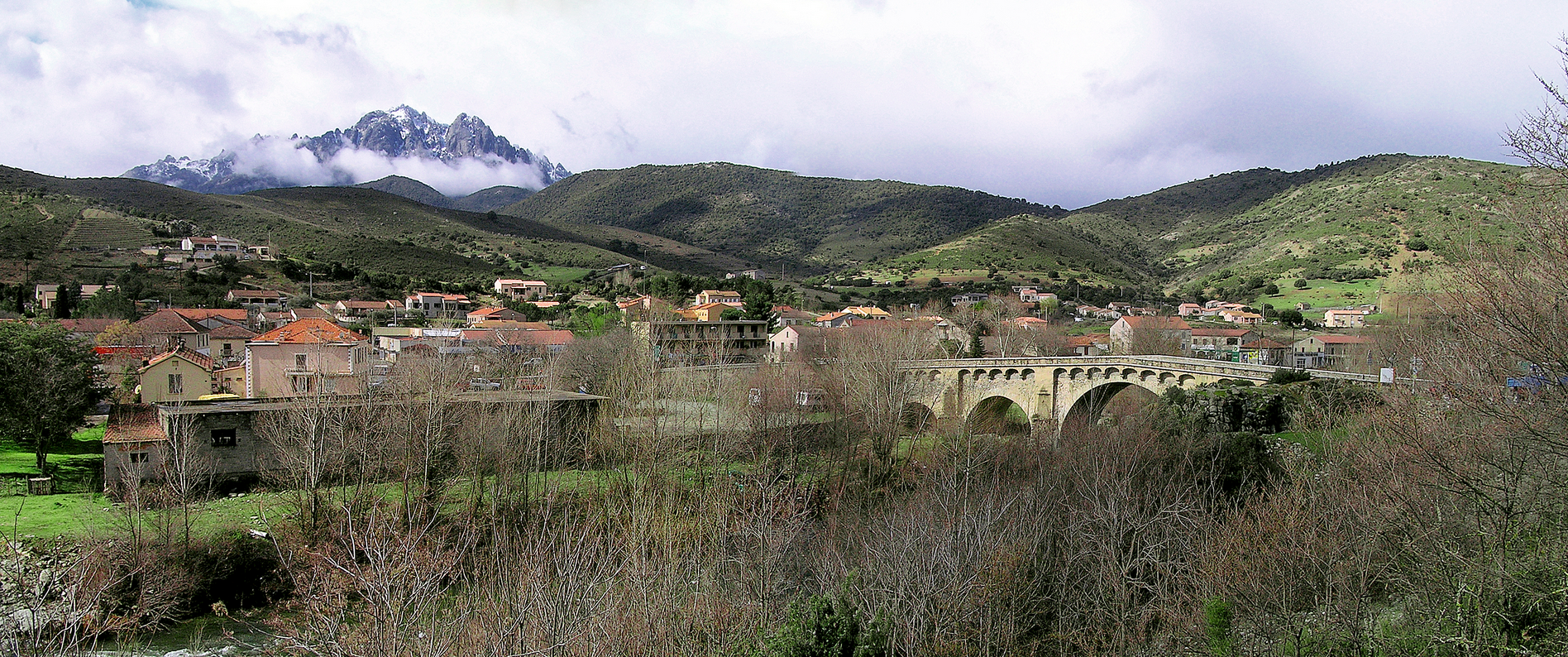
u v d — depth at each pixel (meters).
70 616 26.02
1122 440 41.59
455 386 54.59
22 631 25.73
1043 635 28.39
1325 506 28.16
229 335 86.19
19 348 47.06
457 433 47.81
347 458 43.66
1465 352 22.84
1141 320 111.62
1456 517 22.78
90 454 52.31
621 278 158.00
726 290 146.88
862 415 57.28
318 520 39.59
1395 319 49.31
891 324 91.06
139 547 33.47
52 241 141.50
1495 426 20.94
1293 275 148.00
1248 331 106.94
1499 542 20.22
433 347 70.12
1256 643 23.00
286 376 60.94
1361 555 23.28
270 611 34.53
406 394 46.31
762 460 48.28
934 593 26.06
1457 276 22.75
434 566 26.92
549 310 130.62
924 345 85.25
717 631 24.75
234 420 46.69
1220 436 42.34
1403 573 23.89
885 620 21.36
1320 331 104.88
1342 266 142.50
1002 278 179.62
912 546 28.98
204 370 62.31
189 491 38.88
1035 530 32.09
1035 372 70.44
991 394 74.25
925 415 65.44
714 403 59.47
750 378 65.31
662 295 140.75
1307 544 24.86
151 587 32.25
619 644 22.75
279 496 43.16
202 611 34.66
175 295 122.94
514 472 45.91
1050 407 69.38
